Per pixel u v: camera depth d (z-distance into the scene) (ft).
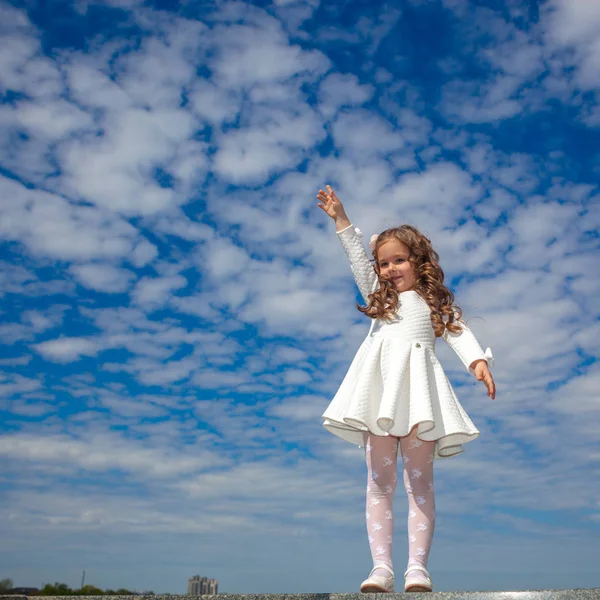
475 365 12.51
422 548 11.21
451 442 12.14
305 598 8.66
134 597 9.01
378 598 8.31
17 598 9.69
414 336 12.76
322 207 14.58
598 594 7.37
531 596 7.60
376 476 12.00
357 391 12.06
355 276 14.05
